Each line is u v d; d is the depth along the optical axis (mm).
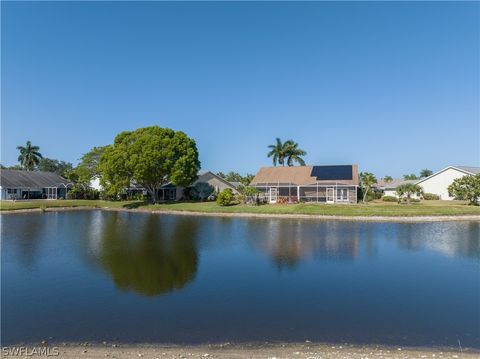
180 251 22016
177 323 10992
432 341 9727
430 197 62750
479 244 24234
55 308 12328
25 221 39094
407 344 9523
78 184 74750
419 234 28562
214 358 8555
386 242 25000
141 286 14852
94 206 61188
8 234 29031
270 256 20609
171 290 14367
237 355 8750
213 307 12406
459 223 35688
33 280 15766
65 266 18281
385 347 9312
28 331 10406
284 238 26750
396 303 12820
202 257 20344
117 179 59562
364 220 38250
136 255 20844
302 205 47750
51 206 56250
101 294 13867
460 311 12070
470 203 49062
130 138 60281
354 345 9438
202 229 32031
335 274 16734
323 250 22250
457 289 14500
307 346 9359
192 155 60000
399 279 15906
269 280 15758
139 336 10031
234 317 11477
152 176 57344
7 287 14758
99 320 11250
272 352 8945
